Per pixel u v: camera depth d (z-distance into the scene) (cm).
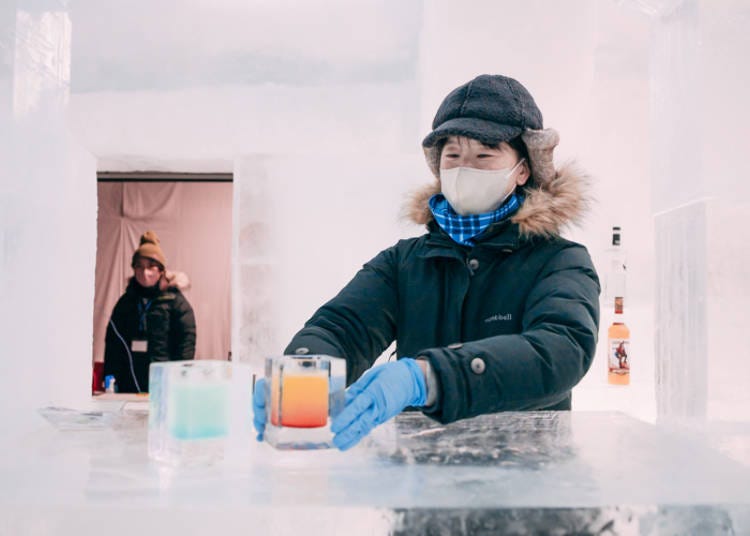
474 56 225
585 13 223
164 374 61
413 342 111
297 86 275
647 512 46
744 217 95
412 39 258
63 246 118
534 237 107
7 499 47
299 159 273
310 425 63
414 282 113
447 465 60
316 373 63
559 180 112
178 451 58
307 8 247
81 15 247
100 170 332
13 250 94
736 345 95
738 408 94
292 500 47
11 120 94
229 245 515
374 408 65
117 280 507
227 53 269
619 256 226
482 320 106
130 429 79
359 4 244
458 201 109
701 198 95
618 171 236
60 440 72
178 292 389
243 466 59
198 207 515
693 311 99
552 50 224
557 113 228
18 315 95
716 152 95
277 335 269
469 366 74
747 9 95
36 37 104
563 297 92
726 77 95
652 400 197
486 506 46
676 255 105
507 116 105
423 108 248
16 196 95
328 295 270
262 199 273
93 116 279
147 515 45
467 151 107
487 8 221
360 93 274
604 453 65
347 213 271
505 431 78
